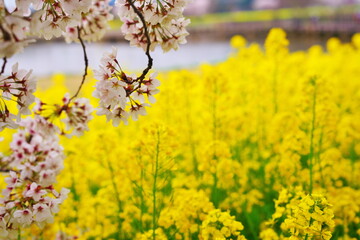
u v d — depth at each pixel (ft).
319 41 88.12
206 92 17.26
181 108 19.71
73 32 10.34
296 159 14.37
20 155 10.23
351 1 131.34
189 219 12.09
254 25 121.60
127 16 8.07
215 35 123.65
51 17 7.93
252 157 20.74
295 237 9.31
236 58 27.84
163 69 46.55
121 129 23.67
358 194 13.58
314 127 14.47
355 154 20.11
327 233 8.77
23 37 6.26
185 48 92.22
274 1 154.71
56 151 11.02
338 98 27.09
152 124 11.94
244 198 15.14
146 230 13.85
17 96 7.89
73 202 15.31
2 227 9.35
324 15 106.01
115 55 7.80
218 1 166.91
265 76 24.04
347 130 18.39
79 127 9.60
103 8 10.34
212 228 10.14
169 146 11.89
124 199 14.78
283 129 17.17
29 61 67.00
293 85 26.32
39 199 9.38
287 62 27.25
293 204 10.55
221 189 15.69
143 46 8.39
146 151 11.94
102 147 14.61
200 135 19.53
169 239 12.49
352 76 32.35
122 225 14.37
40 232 12.77
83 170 18.28
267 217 14.70
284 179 15.08
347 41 86.38
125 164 14.23
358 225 14.58
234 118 19.03
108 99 7.70
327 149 17.03
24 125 10.49
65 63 63.72
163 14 7.71
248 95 24.03
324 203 8.83
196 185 15.08
